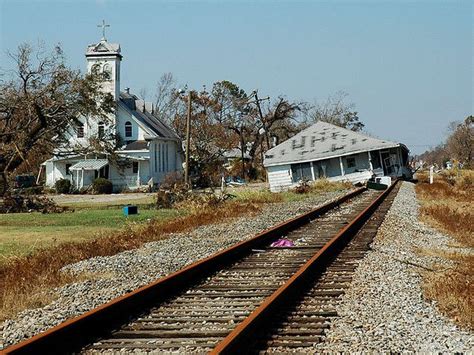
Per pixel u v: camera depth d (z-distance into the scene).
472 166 116.12
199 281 12.21
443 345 7.64
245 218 26.66
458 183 58.94
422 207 31.72
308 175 63.66
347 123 130.50
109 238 19.67
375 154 63.03
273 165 64.25
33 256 16.05
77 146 43.56
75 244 18.36
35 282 12.32
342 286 11.49
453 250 17.27
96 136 45.50
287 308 9.59
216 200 34.19
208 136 84.94
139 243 18.84
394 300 10.30
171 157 82.38
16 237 21.39
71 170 71.31
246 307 9.89
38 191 43.62
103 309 8.74
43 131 39.66
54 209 34.47
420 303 10.16
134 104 77.00
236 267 13.80
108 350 7.64
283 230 20.42
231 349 7.02
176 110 112.75
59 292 11.38
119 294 11.02
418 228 22.28
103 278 12.85
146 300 10.09
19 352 6.92
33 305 10.44
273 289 11.31
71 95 39.81
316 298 10.46
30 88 38.75
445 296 10.62
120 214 31.36
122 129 73.56
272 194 42.44
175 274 11.41
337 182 57.91
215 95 106.38
